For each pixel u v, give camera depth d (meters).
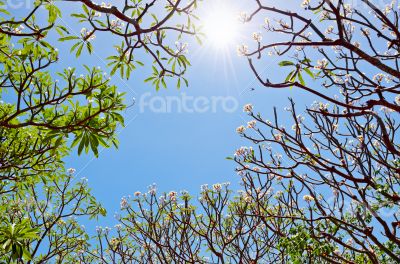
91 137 4.36
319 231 4.38
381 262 4.85
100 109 4.43
